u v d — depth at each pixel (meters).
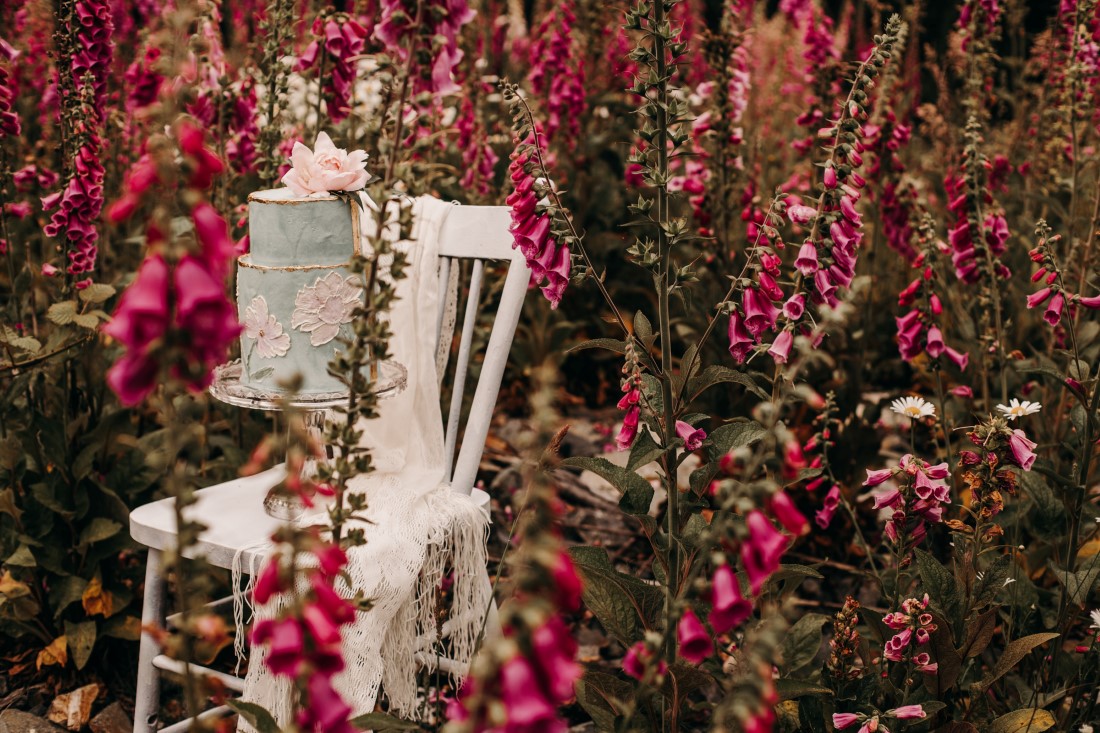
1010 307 3.63
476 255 2.27
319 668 1.02
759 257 1.67
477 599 2.07
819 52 3.59
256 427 2.81
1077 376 2.00
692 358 1.69
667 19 1.62
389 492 2.01
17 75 3.51
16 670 2.42
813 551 2.98
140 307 0.85
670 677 1.64
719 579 1.12
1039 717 1.78
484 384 2.15
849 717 1.71
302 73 2.60
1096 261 2.73
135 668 2.49
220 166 0.94
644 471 3.49
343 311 1.92
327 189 1.94
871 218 4.36
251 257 1.95
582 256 1.70
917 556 1.92
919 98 4.93
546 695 0.79
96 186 2.40
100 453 2.64
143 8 3.74
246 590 1.85
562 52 4.00
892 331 4.10
